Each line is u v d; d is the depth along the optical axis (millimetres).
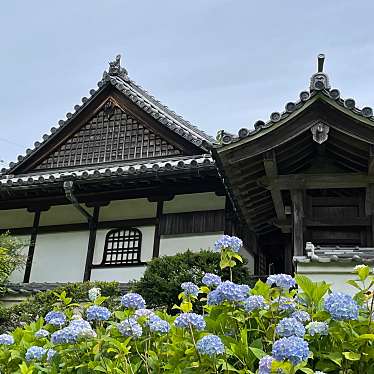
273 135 7414
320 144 7609
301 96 7344
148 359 2578
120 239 10859
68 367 2656
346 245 8000
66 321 3217
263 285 2773
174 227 10398
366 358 2250
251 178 8148
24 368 2586
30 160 12938
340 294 2361
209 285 3027
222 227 10016
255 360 2387
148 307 7684
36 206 11977
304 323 2498
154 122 12062
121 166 11102
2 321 8469
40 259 11375
